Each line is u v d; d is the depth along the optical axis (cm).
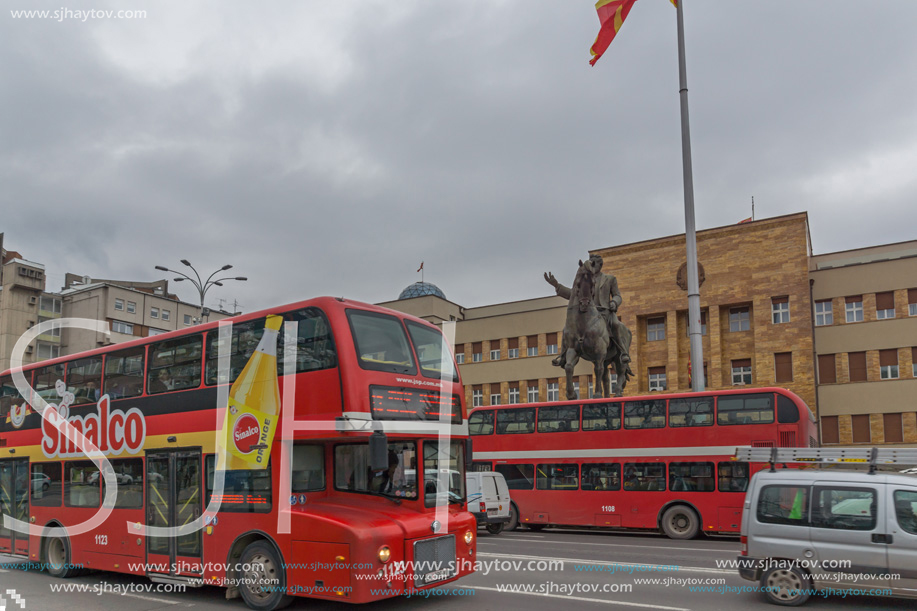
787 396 2042
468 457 1096
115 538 1241
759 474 1055
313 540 929
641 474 2220
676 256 4484
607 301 2803
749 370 4256
